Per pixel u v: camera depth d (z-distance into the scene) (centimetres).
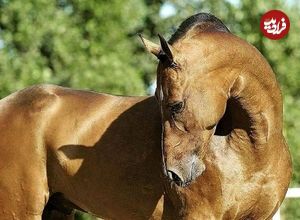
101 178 949
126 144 941
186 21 841
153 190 926
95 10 1777
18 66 1714
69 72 1728
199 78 802
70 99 990
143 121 943
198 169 807
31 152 975
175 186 895
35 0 1731
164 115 805
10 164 980
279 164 895
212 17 855
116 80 1723
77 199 983
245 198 887
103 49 1767
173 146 798
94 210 977
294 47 1883
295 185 1770
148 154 927
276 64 1886
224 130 891
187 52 804
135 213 945
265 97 864
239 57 830
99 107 973
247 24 1895
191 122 796
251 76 845
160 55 797
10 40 1731
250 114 864
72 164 962
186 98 795
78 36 1752
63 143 965
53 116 980
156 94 820
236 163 881
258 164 882
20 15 1725
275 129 880
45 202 985
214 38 823
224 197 884
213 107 807
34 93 1002
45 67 1734
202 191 887
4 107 1005
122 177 938
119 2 1791
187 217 899
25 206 980
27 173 975
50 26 1734
